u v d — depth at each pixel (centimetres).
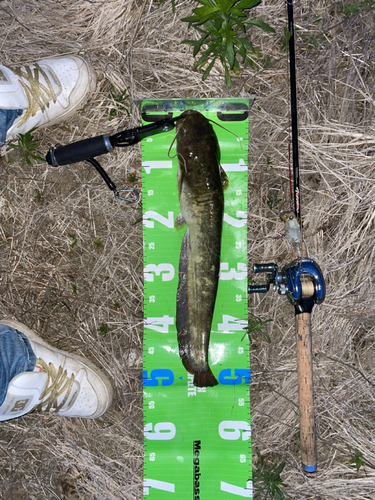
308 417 96
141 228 108
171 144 101
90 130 109
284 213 99
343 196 106
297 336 95
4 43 108
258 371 106
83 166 108
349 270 106
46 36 109
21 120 103
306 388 95
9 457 108
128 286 108
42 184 109
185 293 101
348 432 105
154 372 103
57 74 104
